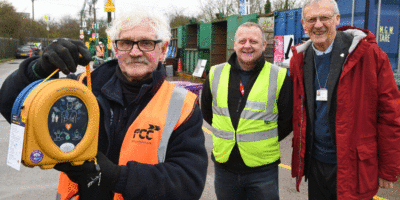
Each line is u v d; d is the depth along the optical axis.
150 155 1.23
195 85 5.64
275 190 2.33
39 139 0.88
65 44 1.00
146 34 1.27
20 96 0.95
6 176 3.91
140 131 1.24
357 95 2.01
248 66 2.35
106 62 1.41
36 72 1.08
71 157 0.93
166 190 1.10
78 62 1.04
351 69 2.02
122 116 1.31
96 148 1.01
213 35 13.27
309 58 2.21
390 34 5.26
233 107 2.34
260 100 2.29
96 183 1.09
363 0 5.18
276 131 2.37
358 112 2.01
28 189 3.57
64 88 0.93
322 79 2.15
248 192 2.37
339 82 2.01
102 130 1.30
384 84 1.95
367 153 1.98
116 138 1.30
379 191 3.52
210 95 2.58
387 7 5.20
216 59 13.43
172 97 1.31
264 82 2.31
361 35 1.98
